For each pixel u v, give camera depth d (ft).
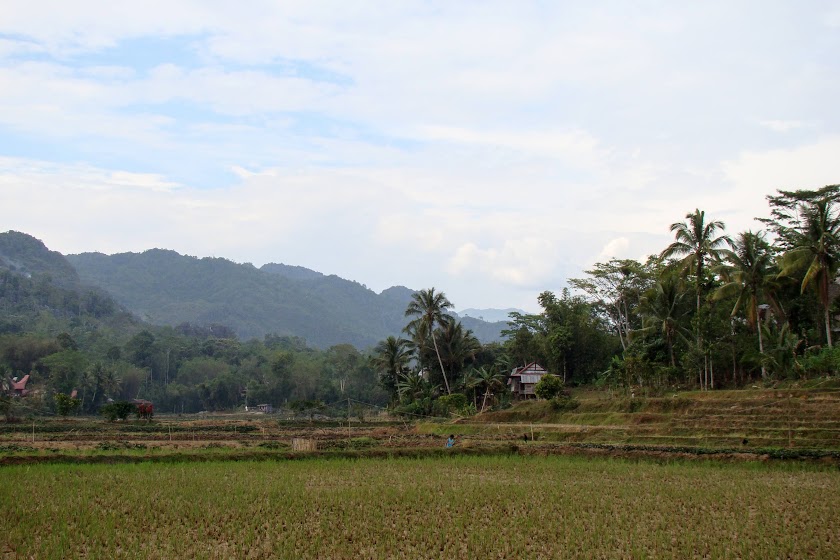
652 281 298.97
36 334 526.16
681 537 83.20
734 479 122.93
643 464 143.54
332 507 98.07
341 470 133.69
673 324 234.99
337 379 540.93
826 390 176.86
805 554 76.95
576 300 323.16
